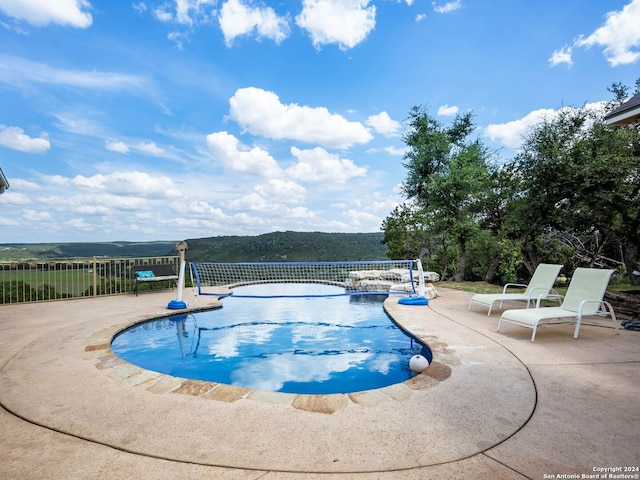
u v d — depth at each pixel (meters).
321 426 2.77
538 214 11.46
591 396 3.33
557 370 4.07
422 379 3.82
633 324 6.16
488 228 14.95
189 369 4.96
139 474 2.14
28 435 2.62
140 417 2.93
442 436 2.61
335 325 7.62
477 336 5.75
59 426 2.76
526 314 5.61
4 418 2.90
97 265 10.64
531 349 4.95
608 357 4.56
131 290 11.46
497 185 14.22
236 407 3.13
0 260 9.19
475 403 3.19
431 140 14.95
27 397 3.34
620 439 2.55
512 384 3.65
